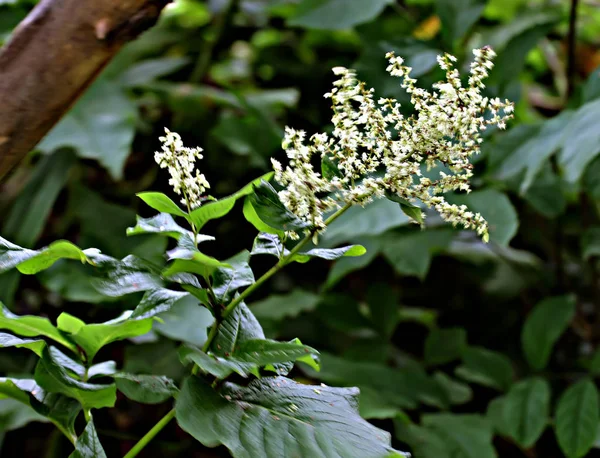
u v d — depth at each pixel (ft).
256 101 9.16
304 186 4.42
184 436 7.59
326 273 9.42
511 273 9.14
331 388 4.63
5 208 9.01
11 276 7.06
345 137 4.41
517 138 6.79
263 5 9.90
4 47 4.69
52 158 8.04
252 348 4.51
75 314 8.04
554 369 8.51
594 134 5.86
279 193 4.46
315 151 4.43
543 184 7.64
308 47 11.09
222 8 9.82
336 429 4.46
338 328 7.75
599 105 6.09
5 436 7.66
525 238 9.18
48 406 4.74
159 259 7.17
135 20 4.71
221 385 4.56
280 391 4.57
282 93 9.62
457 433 6.43
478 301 9.27
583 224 8.25
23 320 4.65
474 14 7.27
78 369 4.74
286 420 4.47
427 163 4.43
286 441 4.41
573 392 6.55
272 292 8.91
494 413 6.84
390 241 7.23
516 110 7.93
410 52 7.23
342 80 4.41
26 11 8.92
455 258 9.29
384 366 7.11
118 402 7.68
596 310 8.74
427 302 9.52
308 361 4.64
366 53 7.23
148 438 4.64
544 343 7.31
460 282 9.35
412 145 4.41
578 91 7.57
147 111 9.55
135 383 4.63
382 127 4.42
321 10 7.63
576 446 6.23
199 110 8.98
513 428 6.50
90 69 4.73
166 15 10.94
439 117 4.38
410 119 4.42
